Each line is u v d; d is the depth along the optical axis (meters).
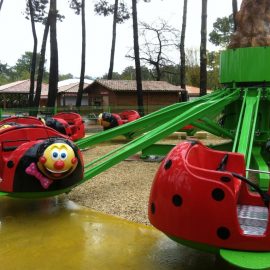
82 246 3.95
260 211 3.66
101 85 30.53
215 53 44.66
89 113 22.27
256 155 7.07
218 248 2.94
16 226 4.56
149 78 49.97
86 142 6.87
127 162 8.69
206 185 2.92
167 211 3.08
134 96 30.14
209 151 3.88
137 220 4.71
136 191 6.07
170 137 13.46
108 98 30.38
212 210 2.91
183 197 2.99
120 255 3.73
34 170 4.56
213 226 2.91
